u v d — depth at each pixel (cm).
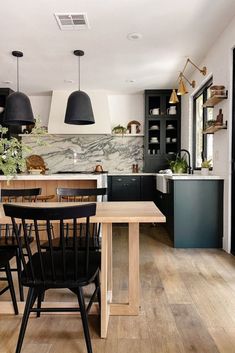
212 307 206
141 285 243
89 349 152
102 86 541
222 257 316
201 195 351
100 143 598
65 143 596
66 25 310
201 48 376
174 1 268
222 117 336
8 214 154
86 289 238
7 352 158
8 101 374
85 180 376
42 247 213
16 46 362
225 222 340
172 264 294
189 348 160
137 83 525
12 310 199
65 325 185
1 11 281
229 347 161
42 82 512
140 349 159
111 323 187
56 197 372
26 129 587
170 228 390
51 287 156
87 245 157
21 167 214
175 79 504
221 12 289
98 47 367
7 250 201
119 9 280
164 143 576
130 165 599
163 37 342
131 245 195
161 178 457
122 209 191
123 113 602
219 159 356
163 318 192
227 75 323
